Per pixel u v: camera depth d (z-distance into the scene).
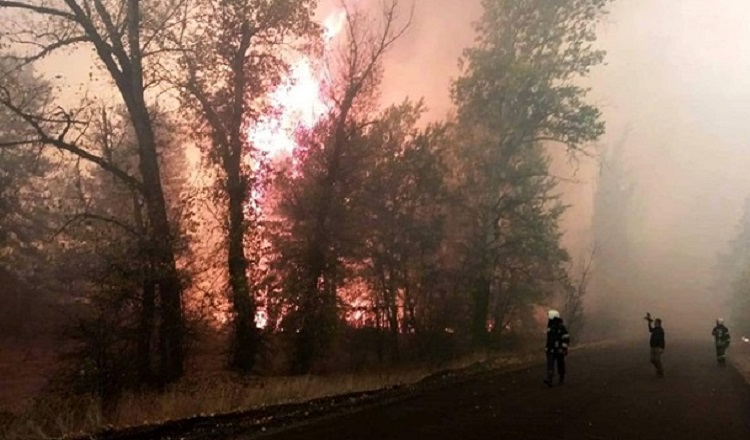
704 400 15.98
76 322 17.69
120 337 17.80
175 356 19.19
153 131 21.95
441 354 30.22
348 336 29.36
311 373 23.58
